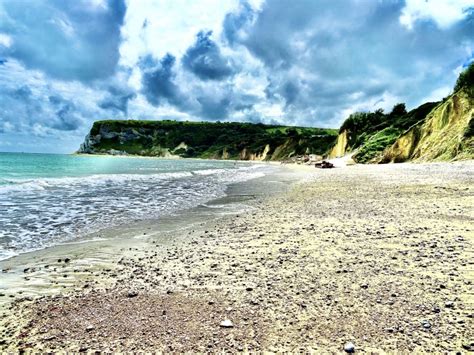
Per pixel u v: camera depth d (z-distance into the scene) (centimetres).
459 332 403
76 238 930
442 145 3688
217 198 1759
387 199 1459
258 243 850
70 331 431
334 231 938
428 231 884
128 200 1650
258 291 546
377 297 505
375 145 5928
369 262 664
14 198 1619
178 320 457
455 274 581
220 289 560
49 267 688
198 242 884
